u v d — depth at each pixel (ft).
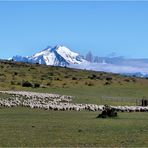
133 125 192.65
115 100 418.92
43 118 225.56
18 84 587.68
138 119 229.86
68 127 179.32
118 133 159.63
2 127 176.35
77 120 214.90
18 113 258.57
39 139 140.67
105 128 177.06
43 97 381.19
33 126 181.47
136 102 408.26
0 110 279.90
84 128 176.04
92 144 130.52
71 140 139.03
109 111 236.02
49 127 178.29
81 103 371.35
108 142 135.03
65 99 385.91
